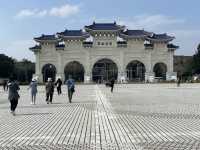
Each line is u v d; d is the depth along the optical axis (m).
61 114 28.14
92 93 63.69
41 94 62.53
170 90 73.81
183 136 16.83
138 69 143.12
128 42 141.00
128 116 26.23
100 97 51.28
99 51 140.62
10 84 27.70
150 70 141.12
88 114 28.02
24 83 132.00
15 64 171.88
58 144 15.05
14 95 27.55
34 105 37.84
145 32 140.75
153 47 141.25
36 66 140.88
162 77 146.75
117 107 34.41
